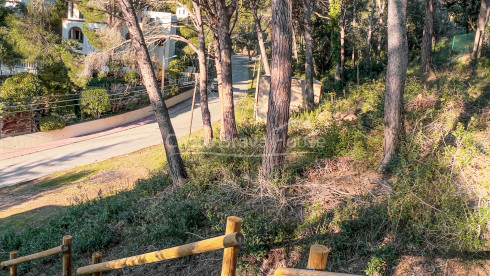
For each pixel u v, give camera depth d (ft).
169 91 117.91
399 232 19.98
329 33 114.62
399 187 21.75
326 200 24.27
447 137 28.89
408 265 18.30
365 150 30.42
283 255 21.25
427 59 63.36
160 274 23.76
